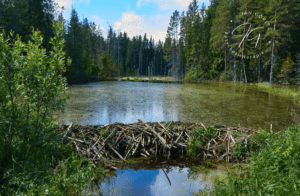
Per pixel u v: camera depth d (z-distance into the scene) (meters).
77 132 5.32
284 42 30.83
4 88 3.29
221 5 37.22
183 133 5.58
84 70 40.66
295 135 3.88
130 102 13.87
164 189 3.39
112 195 3.19
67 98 3.94
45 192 2.61
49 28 30.22
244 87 26.20
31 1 27.52
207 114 10.12
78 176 3.13
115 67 57.47
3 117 3.31
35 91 3.54
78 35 38.44
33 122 3.63
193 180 3.76
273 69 31.14
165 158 4.83
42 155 3.60
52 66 3.71
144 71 85.12
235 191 2.75
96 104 12.97
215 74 40.91
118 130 5.55
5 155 3.13
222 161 4.64
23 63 3.44
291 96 17.42
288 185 2.53
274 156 3.23
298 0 30.05
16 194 2.50
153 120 8.85
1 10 25.19
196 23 42.56
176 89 23.59
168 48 54.12
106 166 4.30
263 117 9.48
